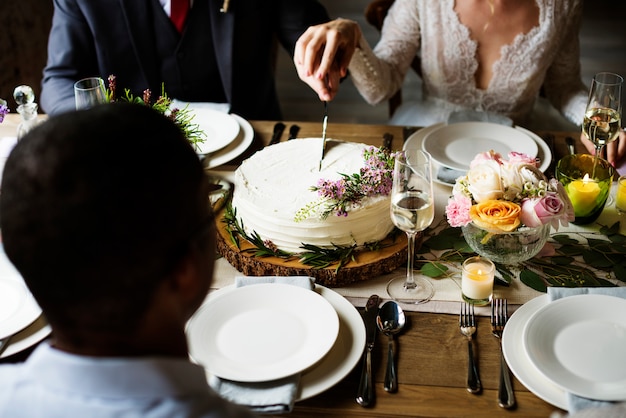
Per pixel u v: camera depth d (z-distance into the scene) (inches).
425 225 47.7
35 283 22.4
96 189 21.0
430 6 85.4
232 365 42.2
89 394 22.7
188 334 44.4
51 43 88.0
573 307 46.0
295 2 94.7
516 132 70.3
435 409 40.7
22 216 21.2
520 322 46.3
